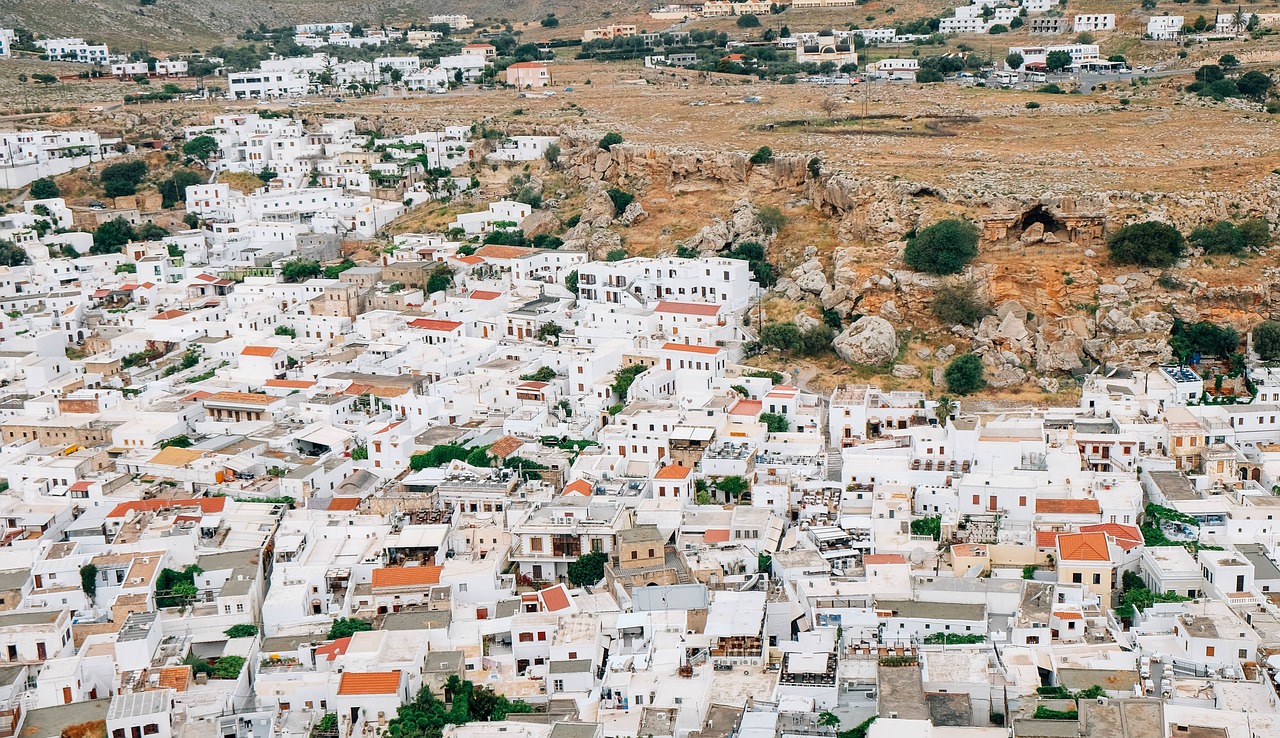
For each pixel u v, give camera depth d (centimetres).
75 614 18338
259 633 17975
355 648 16338
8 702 15588
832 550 18950
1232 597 17112
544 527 19638
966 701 14912
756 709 14875
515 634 16888
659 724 14600
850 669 15762
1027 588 17412
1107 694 14762
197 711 15488
